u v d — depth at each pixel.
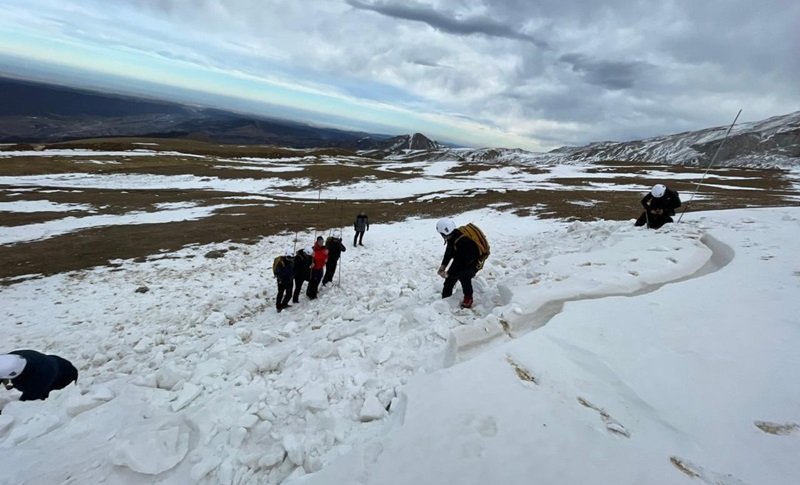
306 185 39.75
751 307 4.96
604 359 3.89
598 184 39.47
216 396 4.07
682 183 39.12
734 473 2.61
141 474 3.18
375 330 5.52
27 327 9.06
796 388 3.42
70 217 21.19
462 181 43.47
